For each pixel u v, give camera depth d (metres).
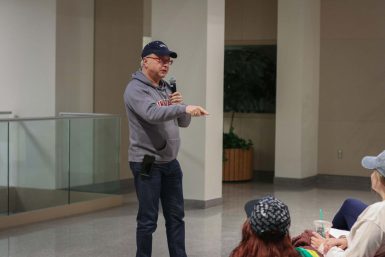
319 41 11.92
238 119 12.65
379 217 3.29
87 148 8.83
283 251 2.77
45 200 8.27
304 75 11.30
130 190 10.80
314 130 11.84
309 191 10.80
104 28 10.79
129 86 4.88
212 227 7.60
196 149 8.87
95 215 8.38
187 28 8.82
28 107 10.17
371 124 11.77
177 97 5.00
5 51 10.31
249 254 2.77
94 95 10.70
